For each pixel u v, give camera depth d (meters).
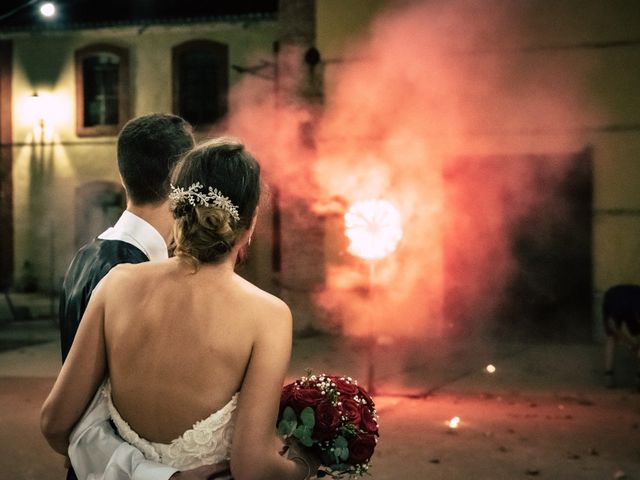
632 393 9.14
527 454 6.48
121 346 1.87
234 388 1.82
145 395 1.83
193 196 1.88
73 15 21.39
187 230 1.87
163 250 2.31
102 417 1.94
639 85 12.98
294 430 1.96
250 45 20.08
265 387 1.79
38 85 21.88
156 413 1.83
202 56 20.58
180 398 1.81
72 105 21.69
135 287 1.90
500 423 7.61
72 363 1.91
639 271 13.05
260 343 1.82
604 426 7.49
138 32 20.86
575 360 11.62
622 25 13.02
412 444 6.80
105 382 1.96
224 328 1.81
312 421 1.97
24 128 22.02
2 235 22.16
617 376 10.32
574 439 6.98
